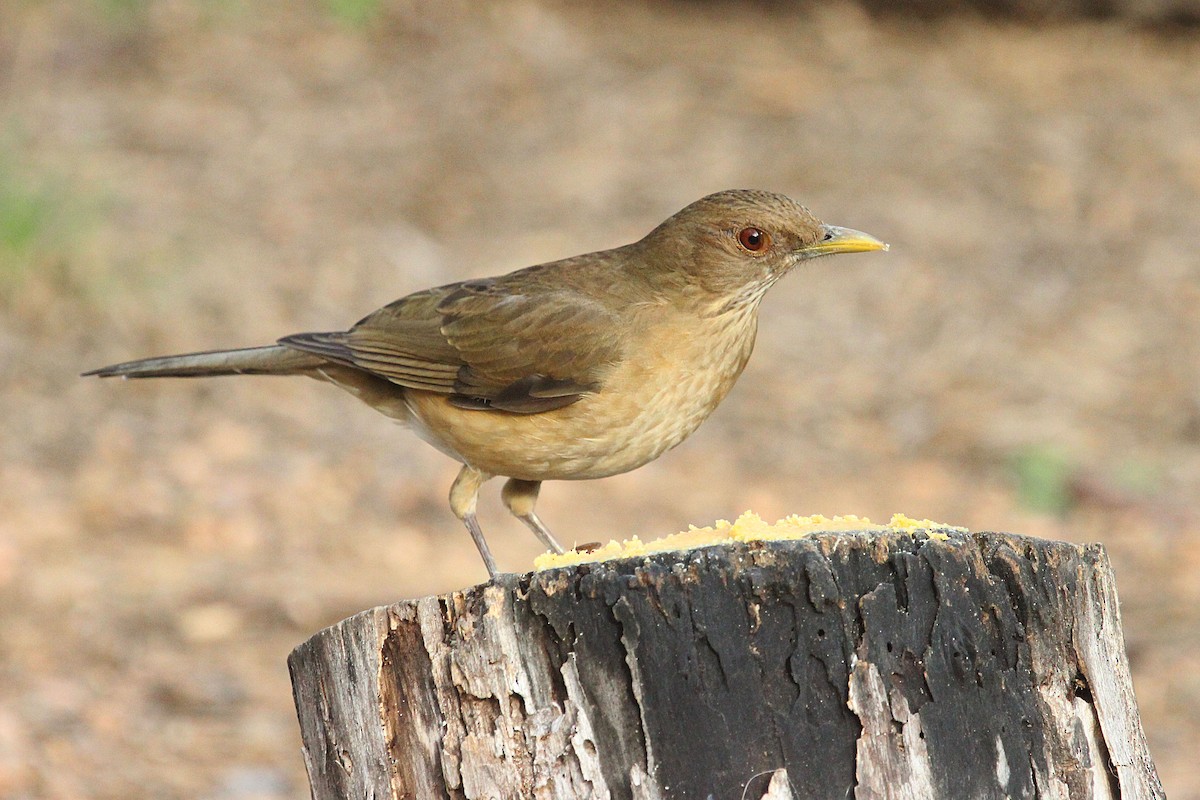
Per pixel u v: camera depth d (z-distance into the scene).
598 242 20.77
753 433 17.22
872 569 5.13
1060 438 16.73
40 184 19.50
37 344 17.81
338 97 24.23
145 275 18.94
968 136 23.73
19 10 24.69
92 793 9.54
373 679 5.42
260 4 26.36
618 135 23.72
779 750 5.01
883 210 21.80
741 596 5.04
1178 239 21.03
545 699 5.16
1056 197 22.17
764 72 25.64
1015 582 5.26
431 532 14.67
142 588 12.97
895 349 18.97
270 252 19.94
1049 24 27.22
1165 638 12.16
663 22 27.31
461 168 22.67
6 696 10.80
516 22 26.70
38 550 13.59
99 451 15.89
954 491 15.74
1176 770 9.95
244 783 9.82
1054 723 5.28
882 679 5.05
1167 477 15.84
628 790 5.05
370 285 19.53
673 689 5.03
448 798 5.30
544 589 5.13
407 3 26.88
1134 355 18.50
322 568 13.64
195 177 21.52
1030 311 19.58
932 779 5.05
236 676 11.43
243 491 15.25
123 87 23.48
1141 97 24.86
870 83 25.36
